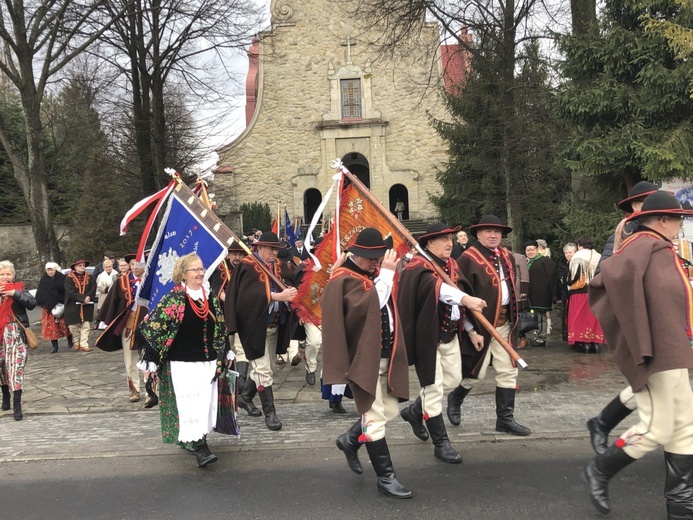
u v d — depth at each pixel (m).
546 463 4.56
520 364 4.52
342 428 5.82
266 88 28.69
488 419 5.78
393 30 14.59
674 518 3.44
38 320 18.42
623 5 9.06
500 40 13.68
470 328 5.18
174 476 4.74
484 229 5.41
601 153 8.95
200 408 4.75
